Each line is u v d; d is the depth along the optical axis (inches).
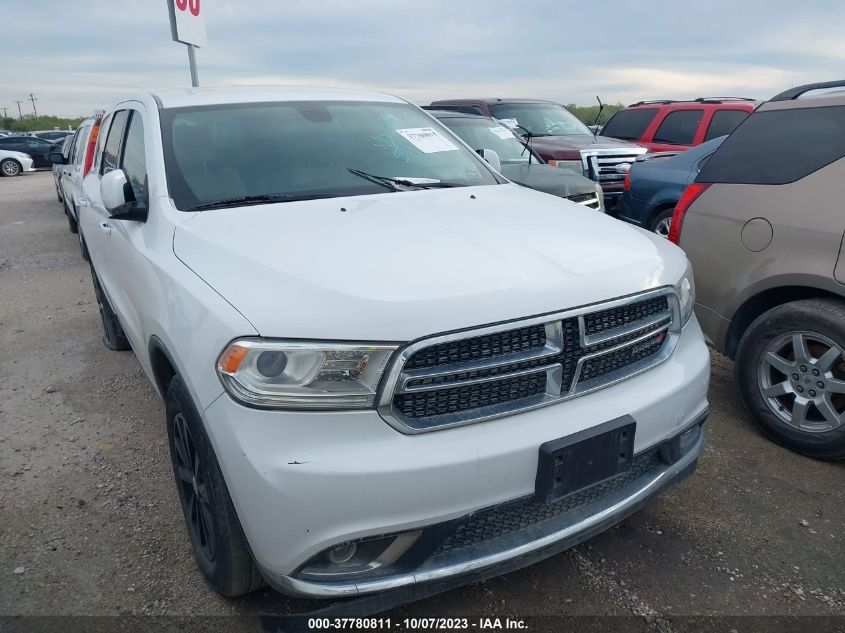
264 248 92.7
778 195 136.6
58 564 107.4
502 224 104.9
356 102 152.6
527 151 328.2
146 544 112.2
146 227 118.7
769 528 113.0
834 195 127.9
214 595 99.9
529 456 80.9
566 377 86.4
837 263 125.4
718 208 148.1
